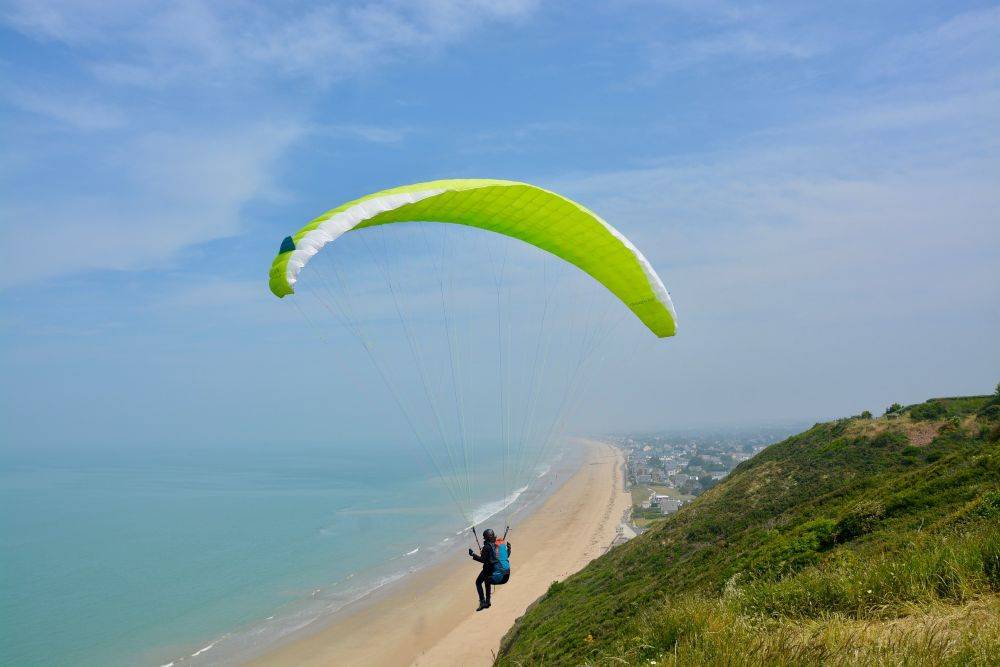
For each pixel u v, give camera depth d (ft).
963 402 101.24
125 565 219.20
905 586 26.71
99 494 483.10
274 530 290.56
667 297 45.19
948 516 39.55
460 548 227.40
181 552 240.32
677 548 90.48
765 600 31.30
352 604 161.07
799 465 101.30
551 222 44.37
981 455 52.60
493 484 483.51
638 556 96.73
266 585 186.29
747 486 101.50
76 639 140.87
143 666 123.13
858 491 72.54
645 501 344.49
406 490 473.26
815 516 69.31
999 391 98.02
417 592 167.84
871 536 45.73
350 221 33.65
